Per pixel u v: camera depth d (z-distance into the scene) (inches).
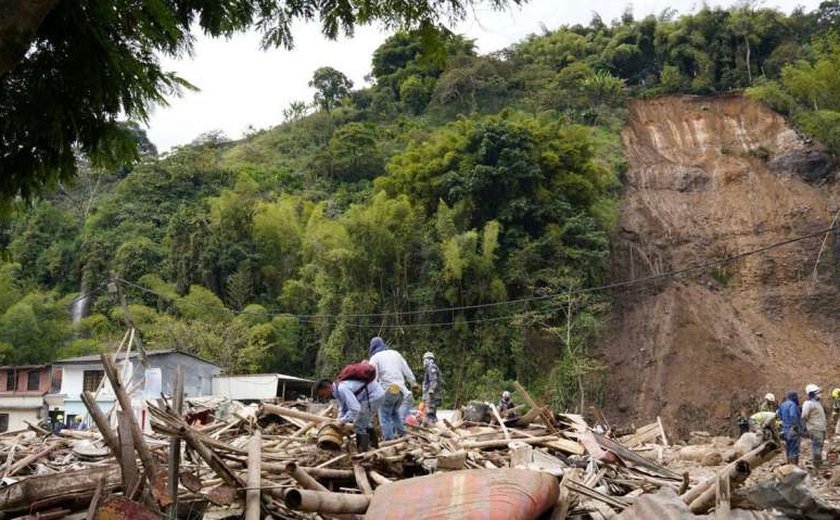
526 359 1530.5
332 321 1588.3
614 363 1665.8
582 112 2625.5
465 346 1571.1
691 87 2736.2
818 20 2965.1
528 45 3078.2
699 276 1963.6
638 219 2112.5
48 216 2251.5
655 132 2564.0
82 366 1250.6
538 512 211.2
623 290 1884.8
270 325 1561.3
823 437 551.5
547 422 428.1
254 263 1803.6
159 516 214.4
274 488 245.6
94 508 203.3
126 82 219.8
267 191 2342.5
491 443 377.1
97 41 208.8
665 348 1694.1
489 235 1610.5
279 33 269.1
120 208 2277.3
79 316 1927.9
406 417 422.3
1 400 1282.0
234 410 474.3
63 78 215.3
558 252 1664.6
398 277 1633.9
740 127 2498.8
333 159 2532.0
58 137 219.6
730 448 550.0
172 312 1708.9
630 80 2940.5
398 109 3024.1
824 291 1902.1
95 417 228.1
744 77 2721.5
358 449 323.3
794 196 2167.8
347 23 269.6
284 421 431.2
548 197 1742.1
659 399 1588.3
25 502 228.1
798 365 1676.9
